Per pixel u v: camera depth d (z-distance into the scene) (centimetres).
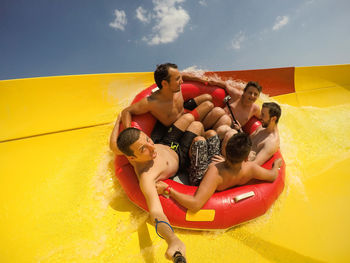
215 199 220
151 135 318
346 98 571
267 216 244
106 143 361
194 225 220
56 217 253
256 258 207
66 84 412
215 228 222
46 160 331
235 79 514
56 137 366
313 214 250
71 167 321
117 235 231
